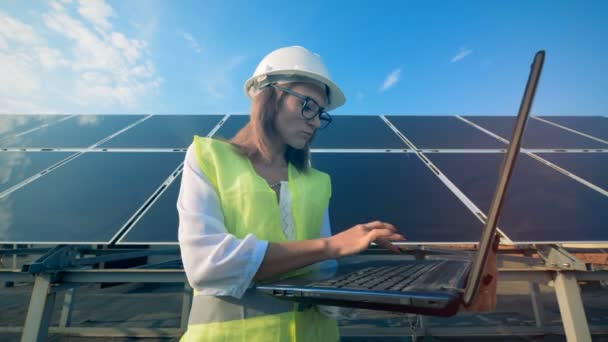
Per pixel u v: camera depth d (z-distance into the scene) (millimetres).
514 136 552
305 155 1245
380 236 819
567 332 1831
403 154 3535
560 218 2223
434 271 1013
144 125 4570
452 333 3826
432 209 2424
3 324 4707
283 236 935
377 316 4836
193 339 856
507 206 2406
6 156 3547
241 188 942
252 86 1181
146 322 4730
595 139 3928
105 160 3340
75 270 2023
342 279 875
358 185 2832
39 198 2580
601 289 6977
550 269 1910
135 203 2539
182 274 2094
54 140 4055
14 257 5746
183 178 958
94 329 3955
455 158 3381
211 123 4609
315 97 1070
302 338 925
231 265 762
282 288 755
